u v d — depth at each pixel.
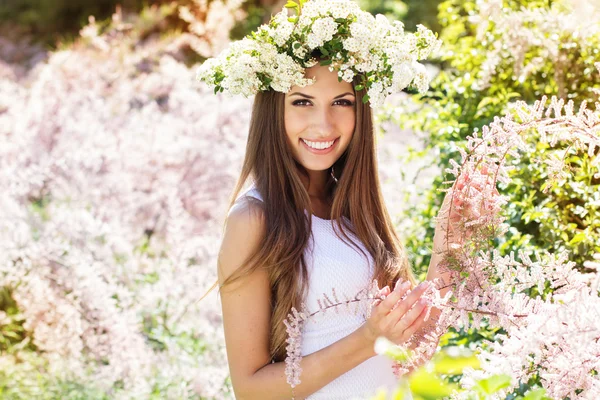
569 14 2.87
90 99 5.49
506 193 2.78
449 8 3.68
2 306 3.84
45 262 3.49
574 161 2.31
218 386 3.05
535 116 1.61
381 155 3.83
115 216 4.28
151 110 5.14
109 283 3.68
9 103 5.76
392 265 2.06
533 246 2.52
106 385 3.19
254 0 8.22
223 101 4.89
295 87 1.99
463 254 1.69
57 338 3.28
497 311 1.59
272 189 2.00
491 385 1.13
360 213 2.08
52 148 5.02
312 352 1.95
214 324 3.46
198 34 6.48
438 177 3.09
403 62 1.96
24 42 9.05
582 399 1.47
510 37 2.95
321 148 2.02
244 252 1.92
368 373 1.95
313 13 1.94
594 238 2.31
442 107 3.37
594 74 2.86
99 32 7.50
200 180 4.60
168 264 3.74
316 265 1.97
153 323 3.56
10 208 4.07
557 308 1.41
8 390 3.28
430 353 1.66
